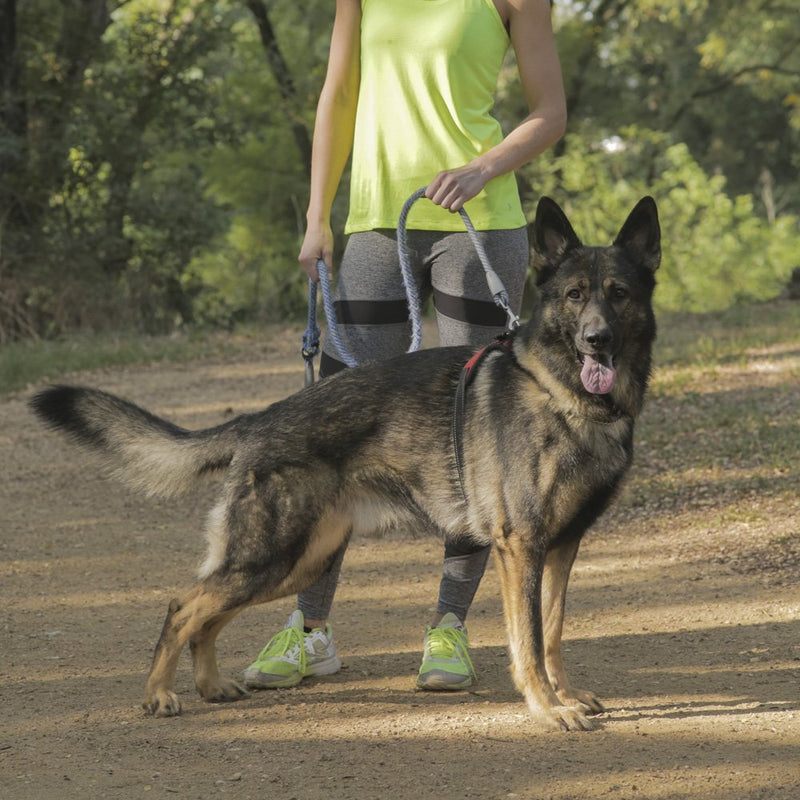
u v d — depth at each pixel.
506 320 4.35
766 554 5.76
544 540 3.75
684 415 9.33
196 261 23.45
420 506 4.00
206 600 3.90
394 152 4.27
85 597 5.63
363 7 4.36
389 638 4.83
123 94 20.00
